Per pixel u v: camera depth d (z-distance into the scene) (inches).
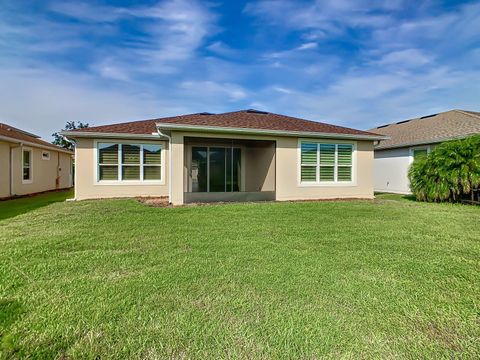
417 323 101.9
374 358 83.6
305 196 479.2
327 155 492.1
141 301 115.9
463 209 369.1
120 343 89.4
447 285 133.2
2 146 515.5
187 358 83.0
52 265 155.0
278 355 84.5
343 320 103.0
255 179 552.7
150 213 320.5
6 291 124.0
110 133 482.9
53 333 94.0
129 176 504.4
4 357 82.7
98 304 113.1
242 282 134.7
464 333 96.0
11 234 222.5
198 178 517.0
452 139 505.7
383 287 130.6
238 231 236.5
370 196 514.0
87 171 482.9
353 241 207.9
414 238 217.3
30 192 614.2
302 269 151.8
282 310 109.5
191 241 205.3
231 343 89.7
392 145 673.0
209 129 409.7
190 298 118.7
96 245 193.6
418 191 472.4
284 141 468.1
